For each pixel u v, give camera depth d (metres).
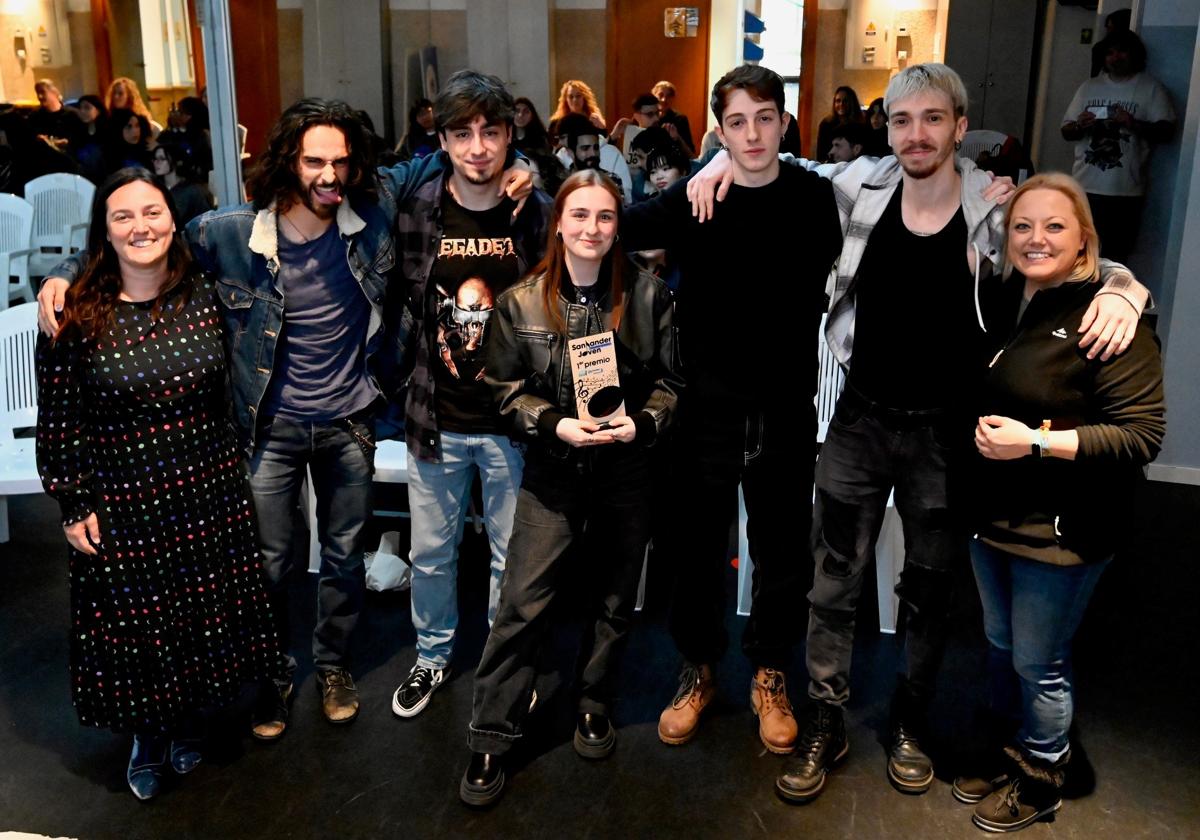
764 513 2.52
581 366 2.28
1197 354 4.61
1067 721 2.31
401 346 2.66
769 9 9.49
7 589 3.62
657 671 3.07
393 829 2.38
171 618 2.35
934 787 2.52
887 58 9.50
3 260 6.55
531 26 8.97
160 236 2.22
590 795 2.49
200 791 2.52
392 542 3.70
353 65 9.20
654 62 9.12
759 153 2.27
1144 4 6.62
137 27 10.27
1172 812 2.43
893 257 2.27
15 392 3.67
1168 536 4.07
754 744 2.70
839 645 2.52
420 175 2.58
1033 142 9.41
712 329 2.42
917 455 2.32
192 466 2.33
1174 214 4.75
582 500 2.41
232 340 2.46
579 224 2.24
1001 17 9.16
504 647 2.43
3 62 10.48
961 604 3.51
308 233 2.43
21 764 2.63
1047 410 2.09
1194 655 3.17
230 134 3.63
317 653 2.85
